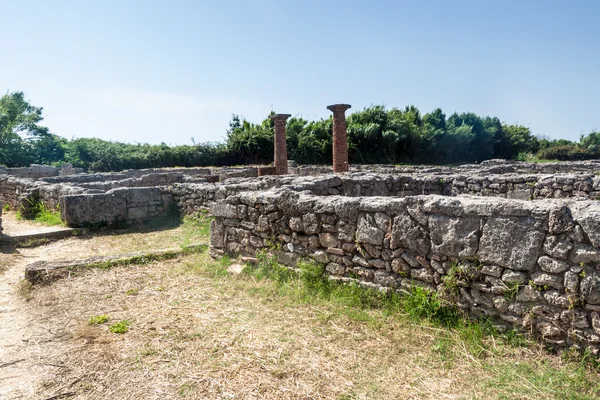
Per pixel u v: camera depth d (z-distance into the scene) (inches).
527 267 115.6
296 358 118.9
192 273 199.0
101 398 102.0
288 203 181.9
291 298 162.1
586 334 106.2
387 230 148.8
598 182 340.2
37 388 106.3
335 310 148.1
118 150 1101.7
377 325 135.3
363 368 112.9
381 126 1323.8
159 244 285.6
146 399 101.2
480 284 125.7
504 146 1628.9
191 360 118.6
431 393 101.0
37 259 247.6
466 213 127.5
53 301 166.6
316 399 100.1
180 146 1186.6
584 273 105.6
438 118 1499.8
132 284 185.0
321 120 1326.3
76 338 133.5
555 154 1504.7
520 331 118.4
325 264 170.9
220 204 216.2
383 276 150.9
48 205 406.0
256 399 100.7
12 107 1161.4
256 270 192.5
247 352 122.7
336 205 163.3
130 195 352.8
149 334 135.3
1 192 535.8
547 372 105.3
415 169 621.6
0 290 186.2
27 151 1141.1
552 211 110.8
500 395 98.7
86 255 257.4
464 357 115.3
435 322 133.3
